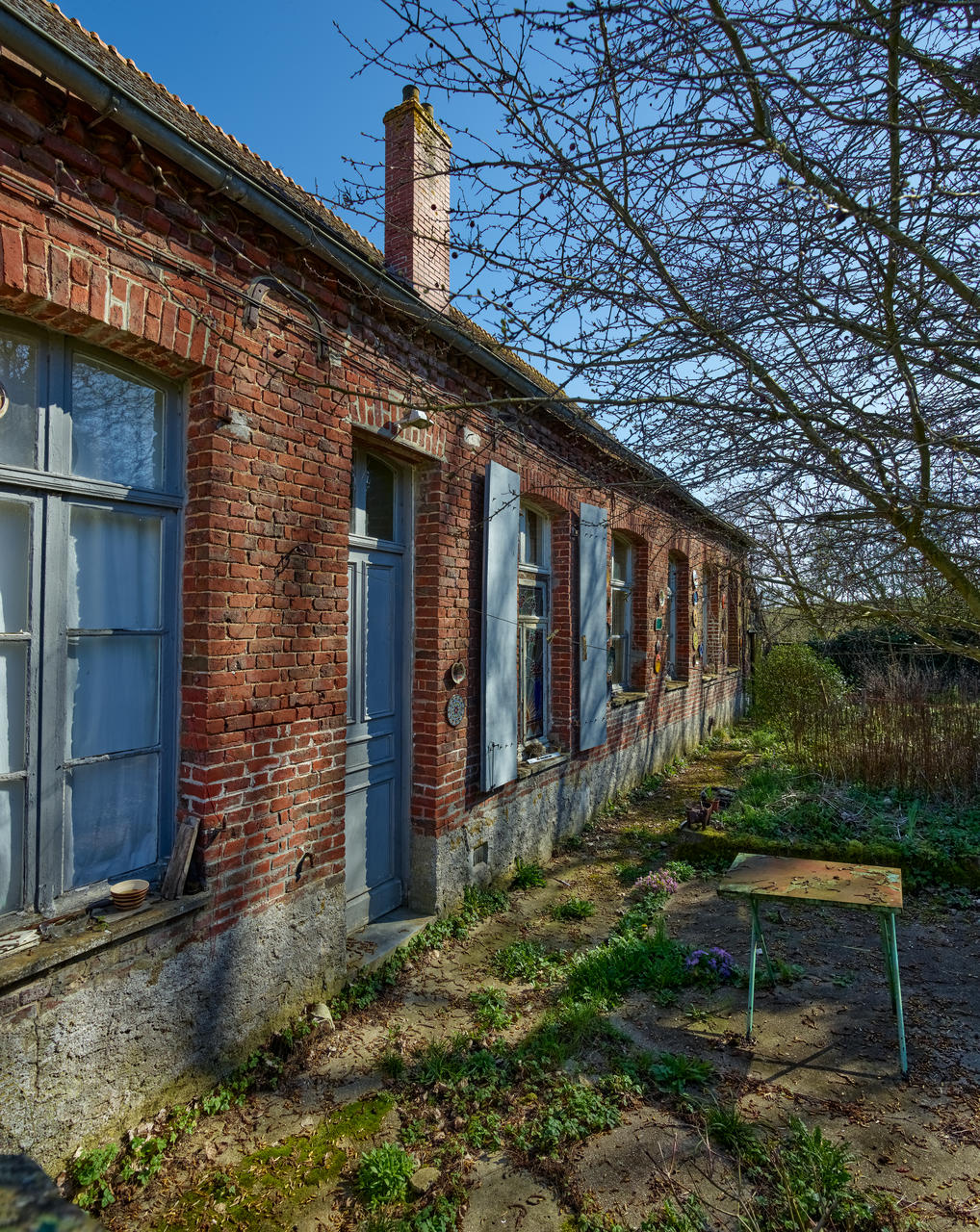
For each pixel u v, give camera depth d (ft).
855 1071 11.05
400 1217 8.57
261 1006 11.71
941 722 24.91
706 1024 12.46
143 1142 9.50
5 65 8.04
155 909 9.83
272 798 11.96
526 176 8.60
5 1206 2.29
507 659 19.02
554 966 14.80
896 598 11.66
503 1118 10.21
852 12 7.32
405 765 16.81
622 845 23.22
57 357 9.46
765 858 13.61
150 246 9.83
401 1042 12.16
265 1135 9.98
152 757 10.87
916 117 7.50
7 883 9.04
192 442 11.03
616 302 9.50
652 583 32.40
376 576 16.03
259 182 10.77
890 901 10.98
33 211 8.46
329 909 13.21
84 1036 9.03
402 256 18.20
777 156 8.04
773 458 10.47
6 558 9.05
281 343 12.09
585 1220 8.43
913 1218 8.23
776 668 43.88
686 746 38.24
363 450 15.64
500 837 19.19
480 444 18.13
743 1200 8.59
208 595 10.81
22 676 9.21
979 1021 12.41
